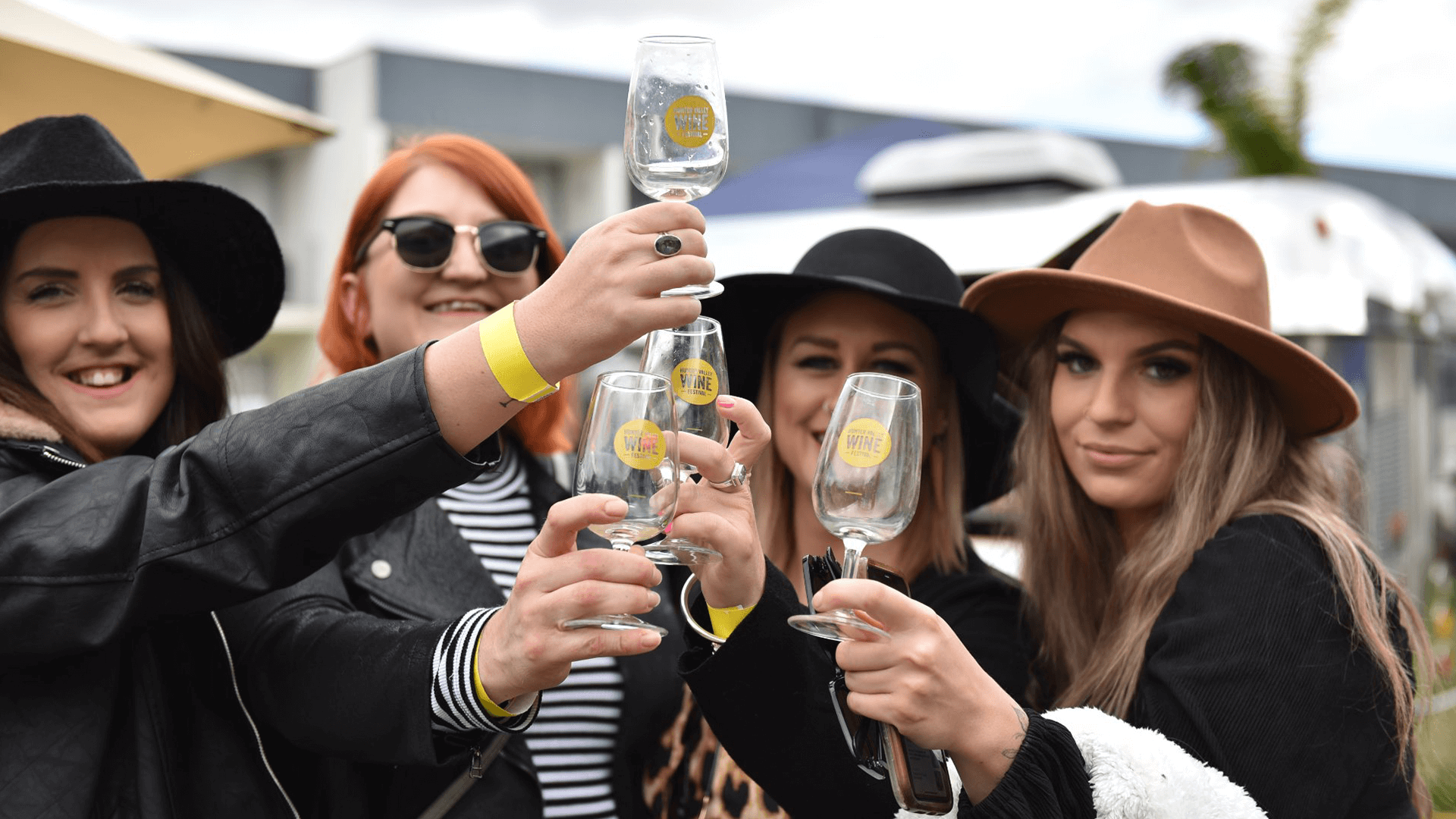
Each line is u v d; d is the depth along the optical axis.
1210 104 11.23
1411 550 7.87
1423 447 7.95
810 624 1.61
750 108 19.42
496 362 1.46
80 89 3.57
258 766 1.78
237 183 17.56
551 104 18.58
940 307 2.34
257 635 1.83
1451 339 8.24
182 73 3.82
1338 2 10.83
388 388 1.49
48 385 1.80
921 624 1.55
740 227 8.21
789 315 2.49
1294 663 1.83
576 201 19.62
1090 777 1.64
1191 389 2.17
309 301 16.38
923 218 7.57
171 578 1.51
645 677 2.26
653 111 1.69
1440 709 3.98
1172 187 7.08
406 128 17.41
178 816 1.67
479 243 2.47
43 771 1.56
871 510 1.65
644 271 1.42
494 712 1.61
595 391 1.61
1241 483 2.12
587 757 2.20
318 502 1.49
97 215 1.81
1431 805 2.10
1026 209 7.31
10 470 1.69
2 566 1.51
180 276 1.94
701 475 1.81
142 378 1.87
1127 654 2.05
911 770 1.60
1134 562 2.14
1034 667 2.33
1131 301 2.14
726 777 2.20
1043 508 2.37
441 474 1.50
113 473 1.60
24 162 1.82
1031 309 2.36
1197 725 1.79
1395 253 7.43
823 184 9.16
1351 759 1.82
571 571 1.51
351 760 1.77
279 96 17.55
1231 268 2.20
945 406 2.49
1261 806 1.75
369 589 2.01
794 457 2.47
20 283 1.77
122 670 1.68
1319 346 6.52
